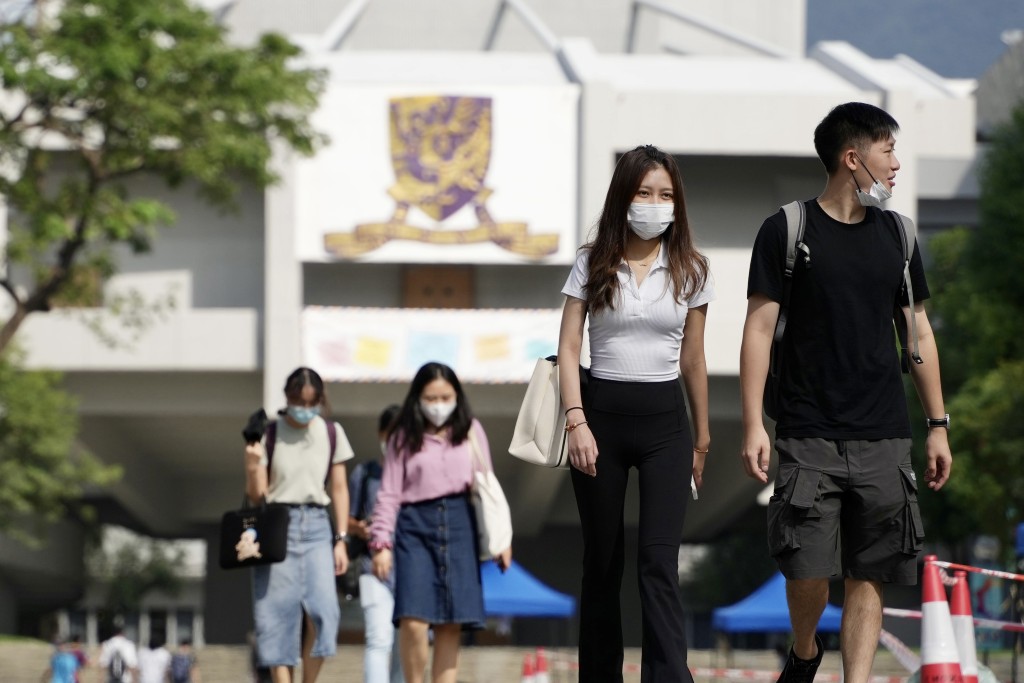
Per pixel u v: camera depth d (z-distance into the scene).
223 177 55.09
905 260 12.63
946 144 87.12
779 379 12.71
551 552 111.25
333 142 80.88
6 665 60.78
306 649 20.30
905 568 12.59
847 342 12.45
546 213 81.19
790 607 12.99
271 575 19.39
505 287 84.75
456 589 16.78
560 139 81.50
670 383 13.34
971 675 14.88
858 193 12.52
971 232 74.00
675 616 13.02
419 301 84.62
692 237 13.38
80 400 80.38
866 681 12.64
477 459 17.06
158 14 48.56
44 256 79.06
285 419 19.72
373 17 114.12
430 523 16.89
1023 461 69.81
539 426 13.44
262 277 84.31
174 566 159.75
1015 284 69.81
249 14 113.94
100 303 79.75
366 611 21.41
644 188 13.13
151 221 51.06
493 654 59.62
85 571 118.50
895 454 12.48
